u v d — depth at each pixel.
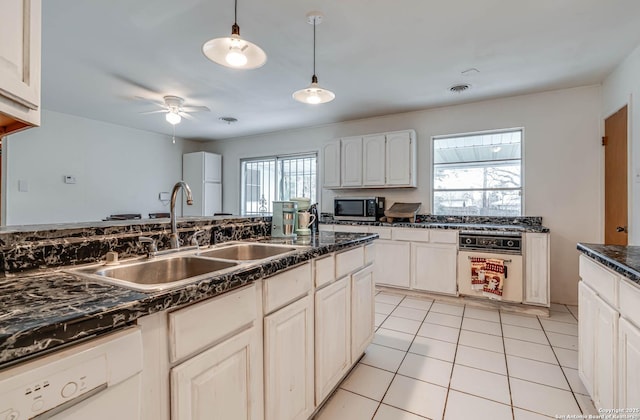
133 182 5.16
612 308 1.39
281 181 5.45
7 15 0.83
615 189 2.87
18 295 0.82
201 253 1.64
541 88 3.34
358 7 1.96
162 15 2.05
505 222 3.63
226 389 1.06
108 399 0.71
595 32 2.24
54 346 0.63
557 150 3.40
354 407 1.71
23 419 0.57
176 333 0.89
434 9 1.98
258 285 1.23
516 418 1.61
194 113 4.30
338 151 4.42
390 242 3.78
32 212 4.07
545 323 2.85
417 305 3.35
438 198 4.11
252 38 2.32
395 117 4.30
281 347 1.33
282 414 1.34
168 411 0.88
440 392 1.83
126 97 3.63
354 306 2.01
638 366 1.15
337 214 4.39
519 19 2.09
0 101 0.83
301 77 3.05
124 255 1.39
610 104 2.97
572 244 3.34
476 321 2.91
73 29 2.21
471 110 3.83
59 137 4.30
